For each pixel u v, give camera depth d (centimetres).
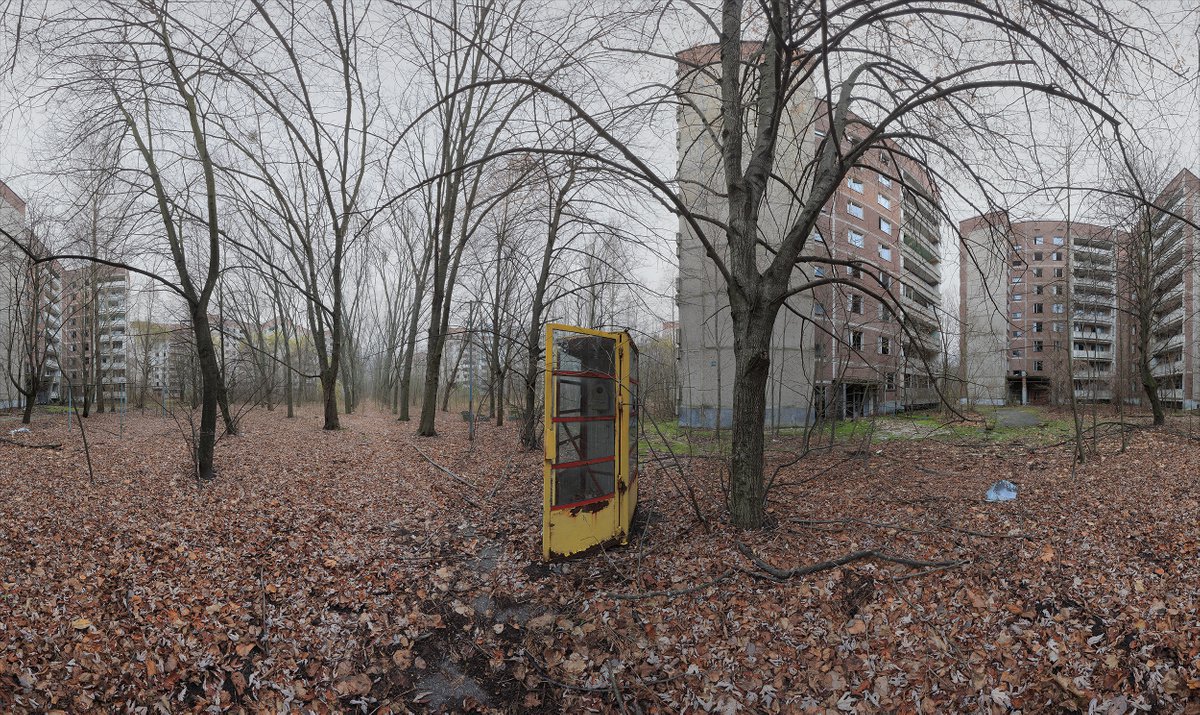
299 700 383
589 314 2191
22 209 1900
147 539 584
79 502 700
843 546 562
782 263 580
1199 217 1430
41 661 369
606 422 622
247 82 827
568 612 496
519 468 1145
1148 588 435
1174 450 1126
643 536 597
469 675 424
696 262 2372
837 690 367
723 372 2386
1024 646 386
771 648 412
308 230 1877
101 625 419
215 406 901
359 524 727
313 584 537
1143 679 343
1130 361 2598
